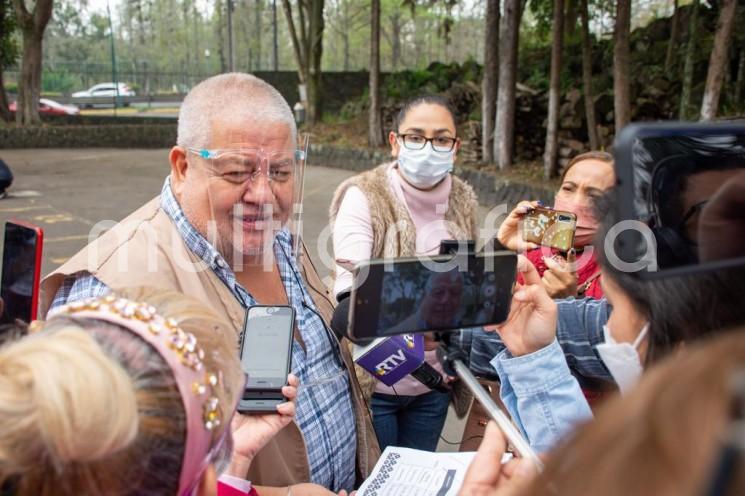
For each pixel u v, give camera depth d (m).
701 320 0.86
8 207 9.86
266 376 1.29
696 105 9.85
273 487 1.41
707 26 11.65
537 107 10.49
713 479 0.35
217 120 1.42
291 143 1.53
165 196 1.53
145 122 22.34
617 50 7.28
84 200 10.58
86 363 0.62
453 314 1.00
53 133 18.09
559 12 8.98
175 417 0.68
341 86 21.23
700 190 0.77
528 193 8.98
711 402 0.38
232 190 1.44
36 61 18.25
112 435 0.60
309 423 1.52
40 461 0.59
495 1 10.43
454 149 2.21
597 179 2.03
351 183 2.25
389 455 1.49
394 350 1.43
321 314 1.73
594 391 1.41
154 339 0.71
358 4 37.78
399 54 43.16
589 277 1.97
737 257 0.77
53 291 1.43
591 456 0.41
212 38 55.72
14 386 0.60
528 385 1.17
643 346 0.98
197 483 0.77
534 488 0.43
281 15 50.12
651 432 0.39
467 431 1.88
